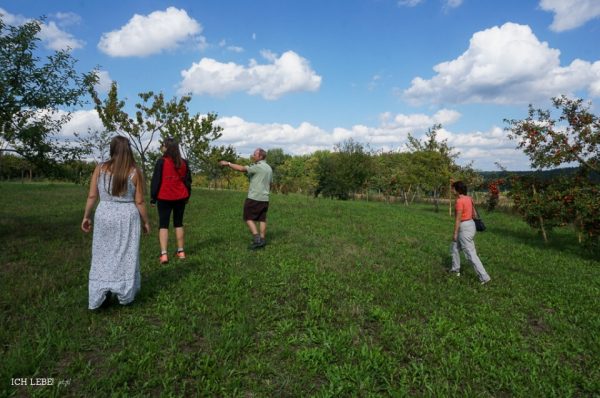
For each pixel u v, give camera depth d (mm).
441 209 27156
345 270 6668
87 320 3994
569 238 13336
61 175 8953
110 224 4074
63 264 6109
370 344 4023
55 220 10945
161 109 18609
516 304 5699
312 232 10383
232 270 6098
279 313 4621
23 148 8312
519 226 16656
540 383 3471
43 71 7930
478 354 3906
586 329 4840
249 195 7695
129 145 4258
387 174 37125
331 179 40438
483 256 9195
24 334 3604
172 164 6234
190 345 3742
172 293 4961
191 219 11742
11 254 6660
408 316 4879
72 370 3146
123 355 3398
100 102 17156
